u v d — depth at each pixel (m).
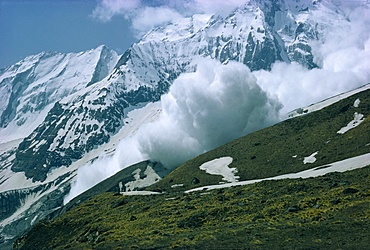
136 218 84.44
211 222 67.62
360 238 42.56
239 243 48.50
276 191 80.00
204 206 81.62
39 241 89.38
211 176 159.00
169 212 82.81
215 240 51.81
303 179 87.12
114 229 77.38
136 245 55.22
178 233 62.53
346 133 145.62
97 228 81.81
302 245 43.69
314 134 161.88
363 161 93.94
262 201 73.12
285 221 56.78
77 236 84.94
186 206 85.25
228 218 67.50
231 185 121.38
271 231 52.00
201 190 117.94
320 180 80.00
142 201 105.25
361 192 61.09
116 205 104.12
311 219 54.25
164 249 50.22
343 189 66.31
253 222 60.81
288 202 67.62
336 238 44.16
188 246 50.16
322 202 62.28
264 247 45.03
